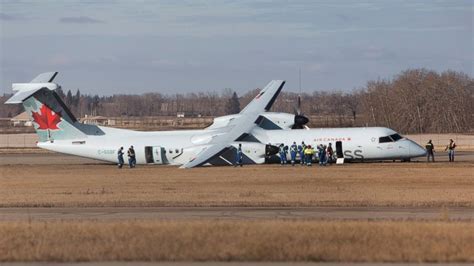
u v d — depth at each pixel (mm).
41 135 194125
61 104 192750
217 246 60812
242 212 93250
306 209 96250
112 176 160875
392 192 117875
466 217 85312
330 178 147000
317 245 61094
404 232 66875
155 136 191000
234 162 185125
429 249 59469
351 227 70250
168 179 150000
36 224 75875
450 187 126375
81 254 58312
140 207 100688
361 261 56062
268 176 153500
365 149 185250
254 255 57500
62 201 108562
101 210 97500
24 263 55969
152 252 58750
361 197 110250
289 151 184875
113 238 65000
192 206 101250
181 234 66562
